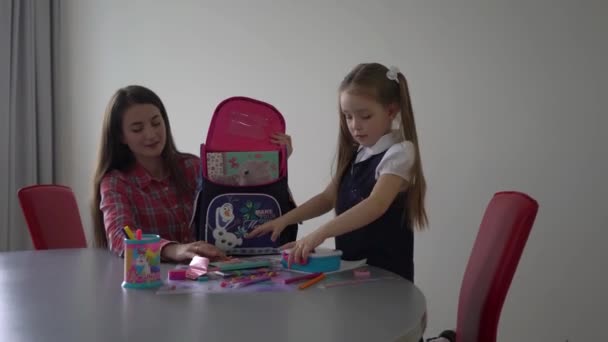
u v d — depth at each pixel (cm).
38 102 302
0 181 278
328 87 256
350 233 145
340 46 253
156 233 158
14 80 284
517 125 223
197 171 169
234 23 276
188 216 164
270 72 268
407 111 145
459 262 233
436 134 236
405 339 77
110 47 303
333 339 75
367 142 143
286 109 264
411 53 240
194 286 105
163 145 160
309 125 260
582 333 214
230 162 138
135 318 84
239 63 274
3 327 79
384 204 130
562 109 216
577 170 214
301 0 261
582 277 214
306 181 261
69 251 147
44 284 107
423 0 237
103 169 158
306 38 260
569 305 216
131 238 106
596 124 211
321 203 152
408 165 135
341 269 121
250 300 95
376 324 82
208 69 281
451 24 233
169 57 290
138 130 155
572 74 214
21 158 293
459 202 233
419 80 238
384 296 98
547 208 219
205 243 129
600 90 210
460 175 232
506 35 224
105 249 151
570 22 214
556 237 218
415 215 141
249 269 120
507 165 225
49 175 306
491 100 227
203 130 283
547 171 219
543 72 219
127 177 159
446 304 235
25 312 87
